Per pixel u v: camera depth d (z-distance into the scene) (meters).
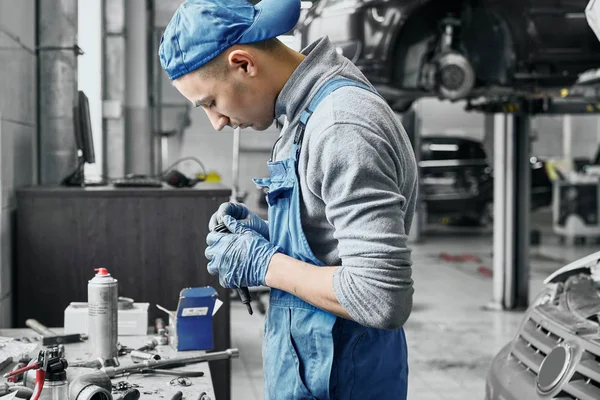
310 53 1.28
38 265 2.83
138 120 7.54
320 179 1.21
